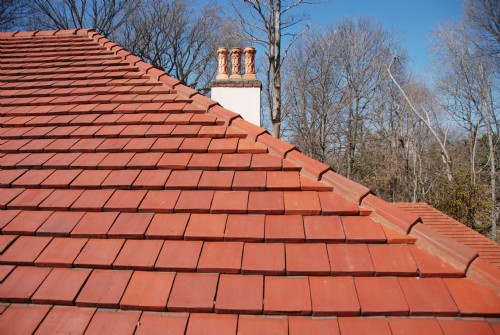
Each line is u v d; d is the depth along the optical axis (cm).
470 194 1691
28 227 223
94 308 188
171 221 222
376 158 3127
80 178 256
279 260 198
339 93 3016
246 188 239
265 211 223
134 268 200
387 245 205
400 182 3009
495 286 181
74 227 222
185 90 339
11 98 352
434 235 204
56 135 297
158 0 2681
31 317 185
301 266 194
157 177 251
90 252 208
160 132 289
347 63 2988
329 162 3209
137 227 219
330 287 187
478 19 2331
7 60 427
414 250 202
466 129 2658
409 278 191
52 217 230
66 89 362
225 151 269
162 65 2867
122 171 260
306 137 3020
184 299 185
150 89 350
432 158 3198
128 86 360
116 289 192
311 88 2959
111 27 2511
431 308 177
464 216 1692
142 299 187
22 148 285
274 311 179
